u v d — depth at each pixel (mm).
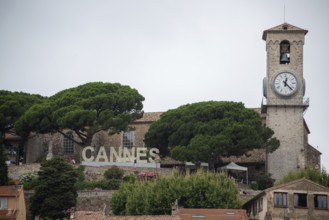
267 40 149375
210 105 147000
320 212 106250
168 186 115000
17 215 116125
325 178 122188
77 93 154250
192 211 100312
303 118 147375
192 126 144125
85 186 131875
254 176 148625
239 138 140625
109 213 118625
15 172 139500
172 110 150125
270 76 148250
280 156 145750
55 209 122312
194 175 118938
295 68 148375
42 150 160375
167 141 147375
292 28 149125
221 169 141000
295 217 106125
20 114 155250
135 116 153125
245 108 147250
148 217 99000
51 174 124062
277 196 106812
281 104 147250
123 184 124062
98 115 150000
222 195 114250
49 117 150750
